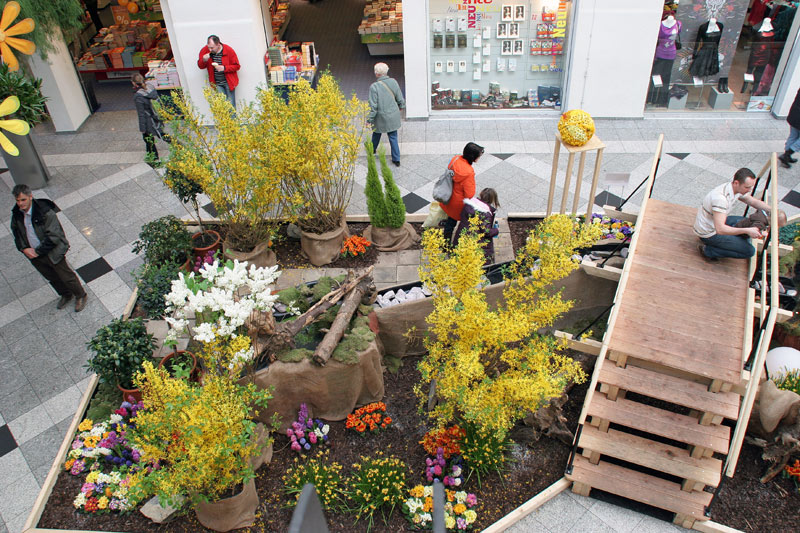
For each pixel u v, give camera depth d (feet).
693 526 16.76
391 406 19.81
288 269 24.75
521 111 35.22
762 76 32.96
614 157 30.96
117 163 32.55
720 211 18.83
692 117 34.04
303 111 22.71
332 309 19.79
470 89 35.12
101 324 23.38
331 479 17.35
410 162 31.53
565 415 19.44
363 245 25.00
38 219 22.00
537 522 16.97
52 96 33.73
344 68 41.09
